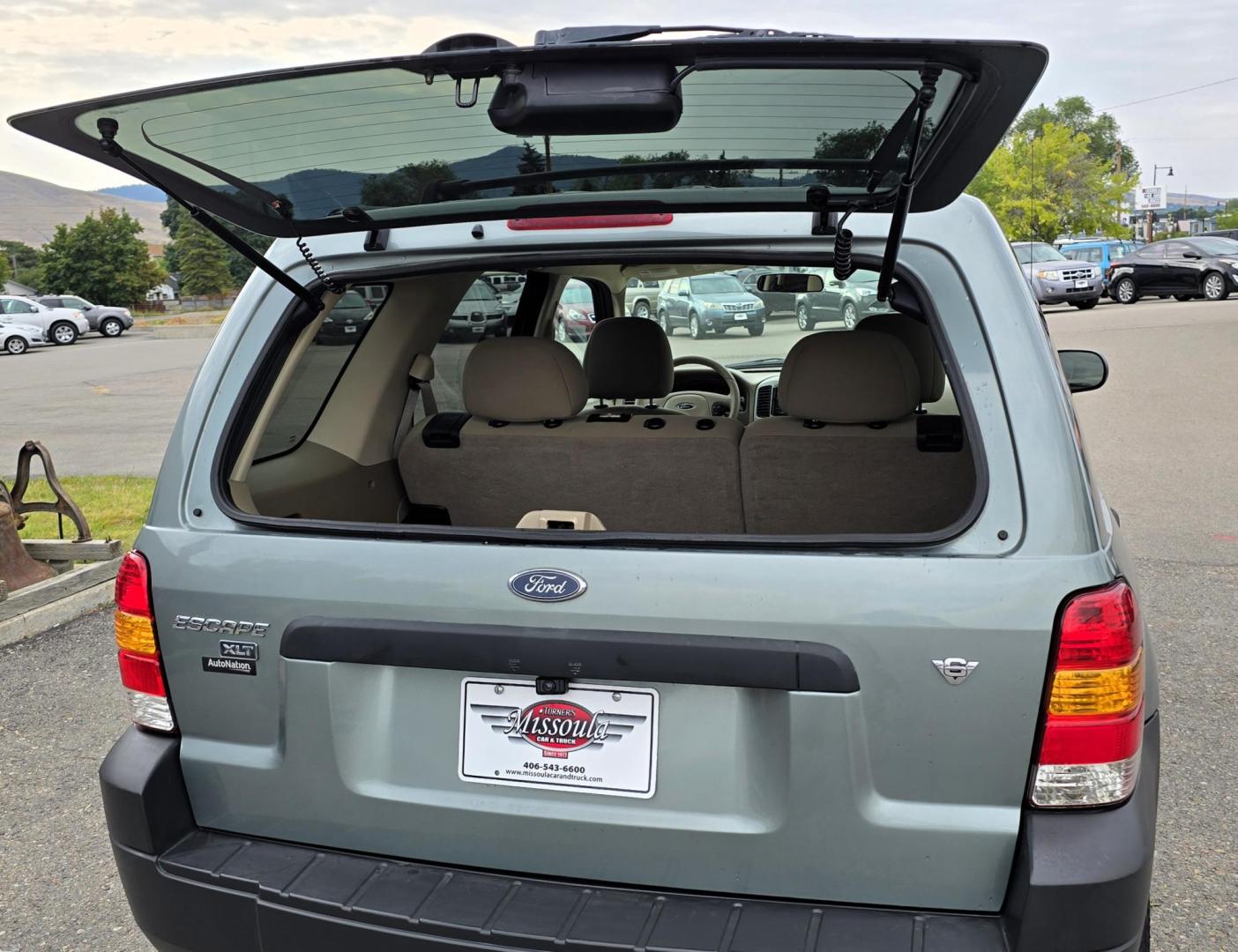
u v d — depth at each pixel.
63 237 75.12
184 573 2.04
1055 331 21.09
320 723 1.98
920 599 1.72
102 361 29.06
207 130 1.81
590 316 4.62
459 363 3.65
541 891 1.90
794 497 2.54
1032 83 1.50
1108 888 1.65
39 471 10.97
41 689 4.74
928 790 1.75
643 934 1.77
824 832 1.78
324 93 1.67
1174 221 99.19
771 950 1.73
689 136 1.78
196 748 2.09
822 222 2.01
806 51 1.48
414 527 1.96
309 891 1.93
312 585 1.96
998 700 1.70
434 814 1.96
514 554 1.88
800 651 1.75
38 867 3.31
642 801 1.86
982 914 1.75
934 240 1.93
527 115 1.62
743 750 1.82
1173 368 15.32
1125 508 7.66
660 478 2.68
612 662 1.82
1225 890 3.01
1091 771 1.70
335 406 3.09
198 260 81.06
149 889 2.05
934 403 3.45
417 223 2.20
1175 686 4.45
